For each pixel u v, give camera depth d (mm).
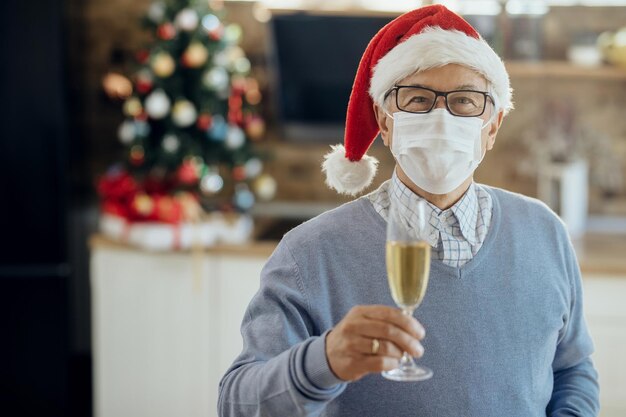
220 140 3416
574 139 3822
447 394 1396
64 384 3523
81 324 4129
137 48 4039
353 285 1455
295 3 3820
